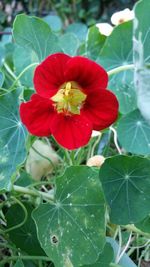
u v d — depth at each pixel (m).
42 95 0.16
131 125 0.20
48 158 0.19
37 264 0.20
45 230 0.16
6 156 0.17
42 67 0.16
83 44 0.24
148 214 0.18
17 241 0.19
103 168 0.17
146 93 0.15
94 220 0.16
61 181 0.16
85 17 0.74
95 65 0.16
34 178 0.20
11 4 0.70
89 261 0.16
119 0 0.74
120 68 0.18
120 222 0.17
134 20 0.16
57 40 0.21
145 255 0.21
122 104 0.21
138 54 0.16
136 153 0.20
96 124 0.16
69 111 0.16
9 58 0.27
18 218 0.19
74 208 0.16
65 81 0.16
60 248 0.16
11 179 0.16
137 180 0.17
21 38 0.20
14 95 0.17
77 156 0.21
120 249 0.19
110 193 0.17
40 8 0.71
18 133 0.17
